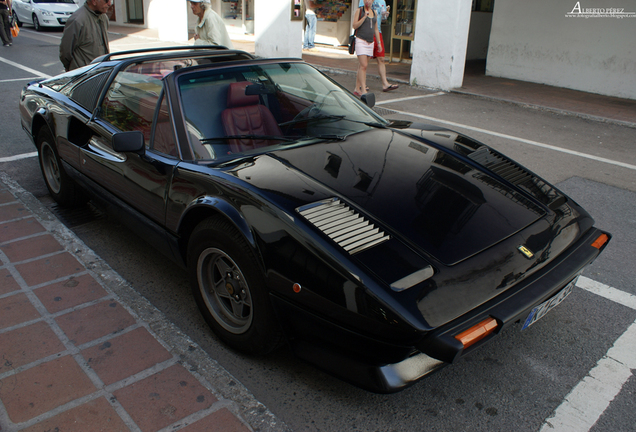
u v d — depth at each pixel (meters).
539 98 8.98
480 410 2.14
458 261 1.99
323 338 2.00
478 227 2.18
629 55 8.92
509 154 5.87
